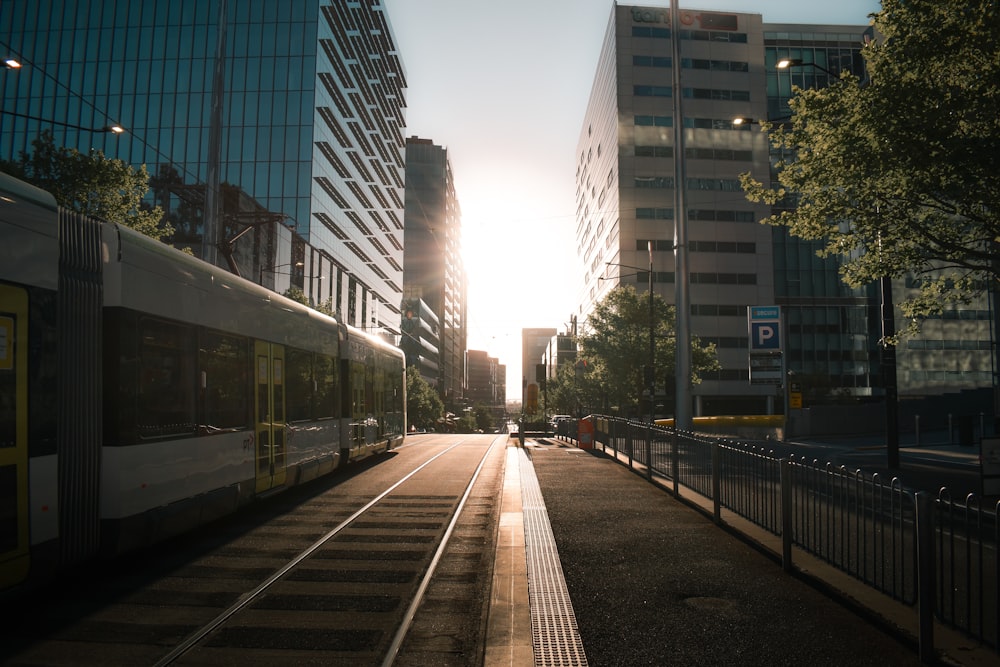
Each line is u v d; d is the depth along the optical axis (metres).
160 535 7.39
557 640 4.83
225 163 63.53
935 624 5.09
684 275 30.19
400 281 104.75
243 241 50.09
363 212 81.62
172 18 65.50
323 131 66.75
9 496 5.29
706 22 78.19
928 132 10.58
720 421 37.66
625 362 47.25
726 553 7.68
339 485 14.35
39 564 5.58
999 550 4.27
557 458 21.06
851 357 77.19
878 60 11.78
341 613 5.69
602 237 86.75
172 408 7.75
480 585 6.64
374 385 19.48
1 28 65.81
